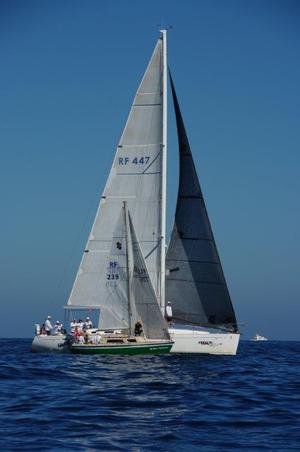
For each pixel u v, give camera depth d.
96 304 60.09
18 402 31.62
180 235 59.69
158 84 59.81
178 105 60.22
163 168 59.69
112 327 56.94
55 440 23.98
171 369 46.19
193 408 30.42
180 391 35.78
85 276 60.34
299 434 25.48
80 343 55.75
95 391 35.25
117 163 60.22
